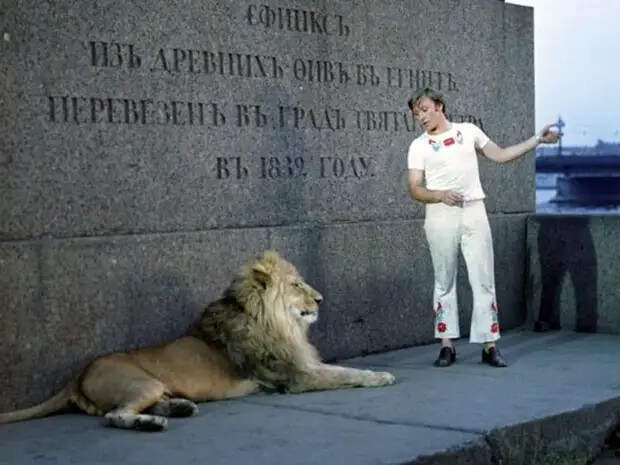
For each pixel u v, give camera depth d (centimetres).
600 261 1068
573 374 827
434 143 843
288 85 892
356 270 941
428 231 859
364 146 959
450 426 636
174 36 806
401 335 984
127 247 769
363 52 959
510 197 1120
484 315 862
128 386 668
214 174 834
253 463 560
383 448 586
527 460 645
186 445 601
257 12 866
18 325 707
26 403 712
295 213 898
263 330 742
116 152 768
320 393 750
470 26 1073
